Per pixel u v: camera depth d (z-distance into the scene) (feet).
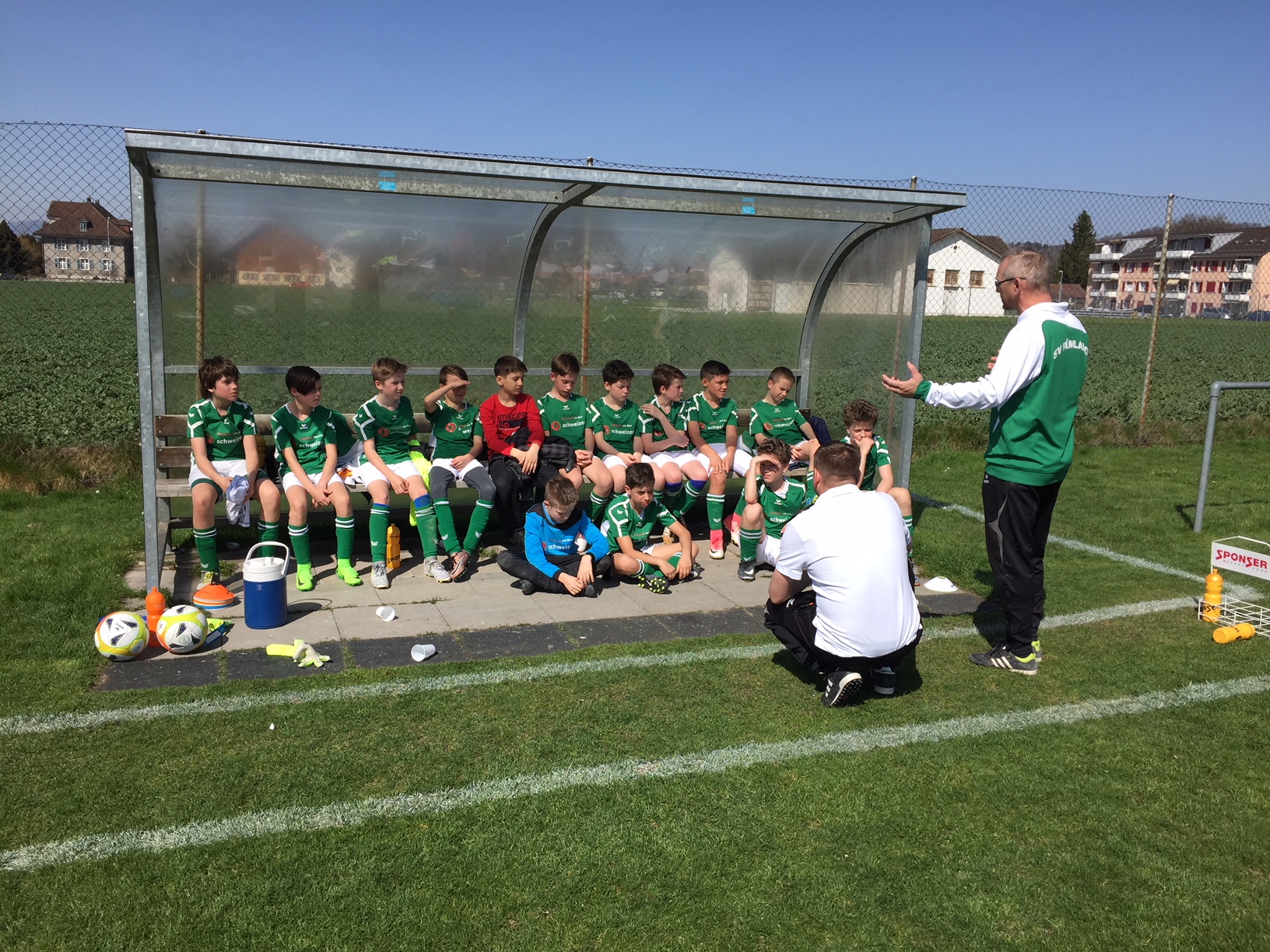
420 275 21.22
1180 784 10.34
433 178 18.03
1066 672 13.55
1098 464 30.73
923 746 11.16
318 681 12.70
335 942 7.57
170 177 16.51
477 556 19.57
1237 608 16.38
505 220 20.99
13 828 9.00
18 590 15.39
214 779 9.98
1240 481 27.86
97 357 43.32
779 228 22.50
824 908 8.15
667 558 17.94
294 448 18.04
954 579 18.28
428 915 7.90
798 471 17.88
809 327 24.89
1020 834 9.36
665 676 13.17
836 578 11.86
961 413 36.81
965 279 109.19
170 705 11.77
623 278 23.27
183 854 8.66
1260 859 8.95
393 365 18.22
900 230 21.27
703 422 20.95
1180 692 12.84
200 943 7.52
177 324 19.20
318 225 19.81
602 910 8.06
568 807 9.63
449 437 19.08
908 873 8.68
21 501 21.81
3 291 81.66
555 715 11.81
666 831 9.25
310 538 20.53
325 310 20.57
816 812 9.66
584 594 17.01
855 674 11.83
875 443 18.93
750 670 13.48
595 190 18.04
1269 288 118.32
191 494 16.80
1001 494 13.15
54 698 11.84
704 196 19.90
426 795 9.80
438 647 14.19
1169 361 62.54
